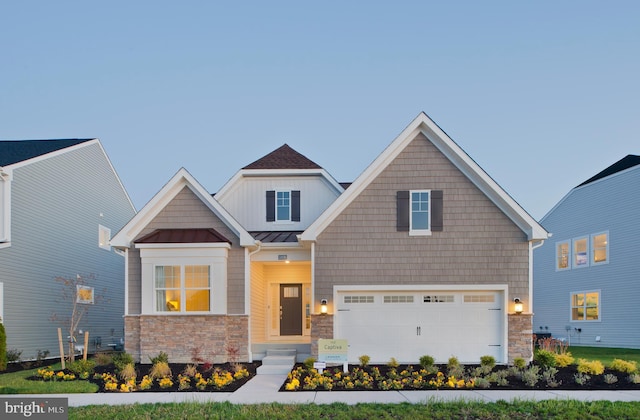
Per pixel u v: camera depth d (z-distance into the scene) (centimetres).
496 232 1867
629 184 2702
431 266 1861
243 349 1911
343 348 1634
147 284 1906
